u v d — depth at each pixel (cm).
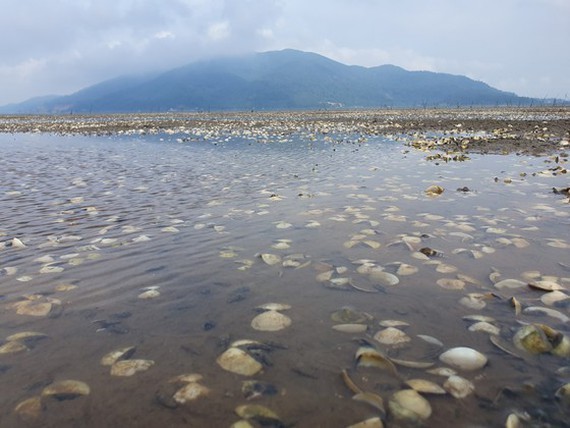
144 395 39
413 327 51
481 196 128
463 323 52
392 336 49
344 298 60
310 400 38
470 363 43
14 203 128
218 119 923
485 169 182
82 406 38
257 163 216
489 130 415
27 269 73
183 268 72
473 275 67
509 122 518
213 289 64
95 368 44
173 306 58
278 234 91
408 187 144
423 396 38
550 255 76
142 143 373
